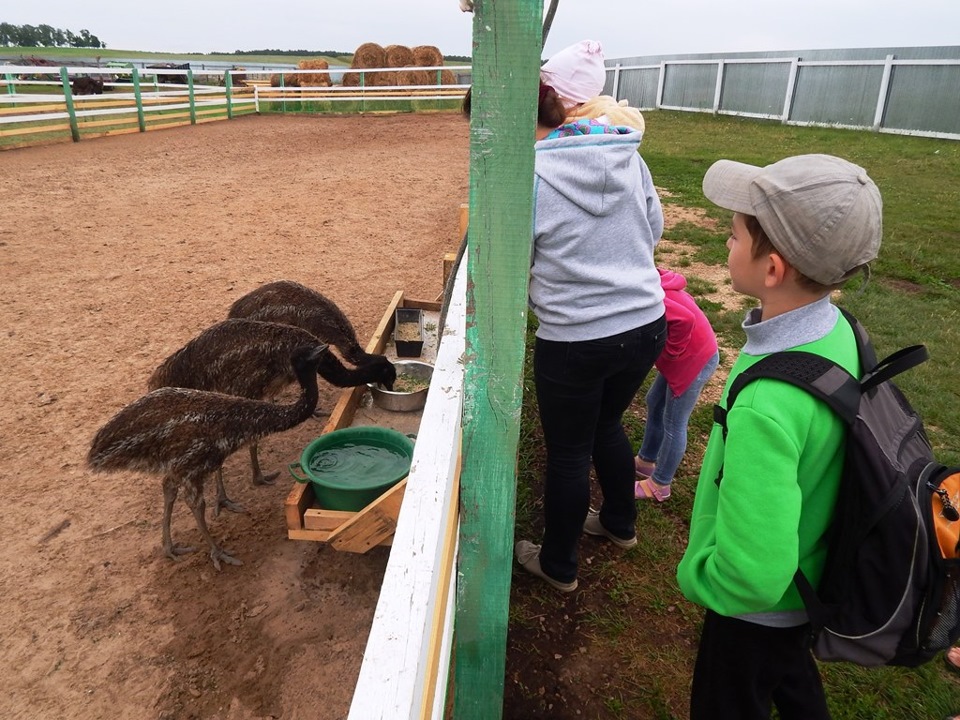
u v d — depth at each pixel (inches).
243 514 155.8
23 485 161.0
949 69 691.4
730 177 69.7
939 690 112.3
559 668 116.0
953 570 62.8
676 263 329.4
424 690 51.6
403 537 58.6
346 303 275.0
